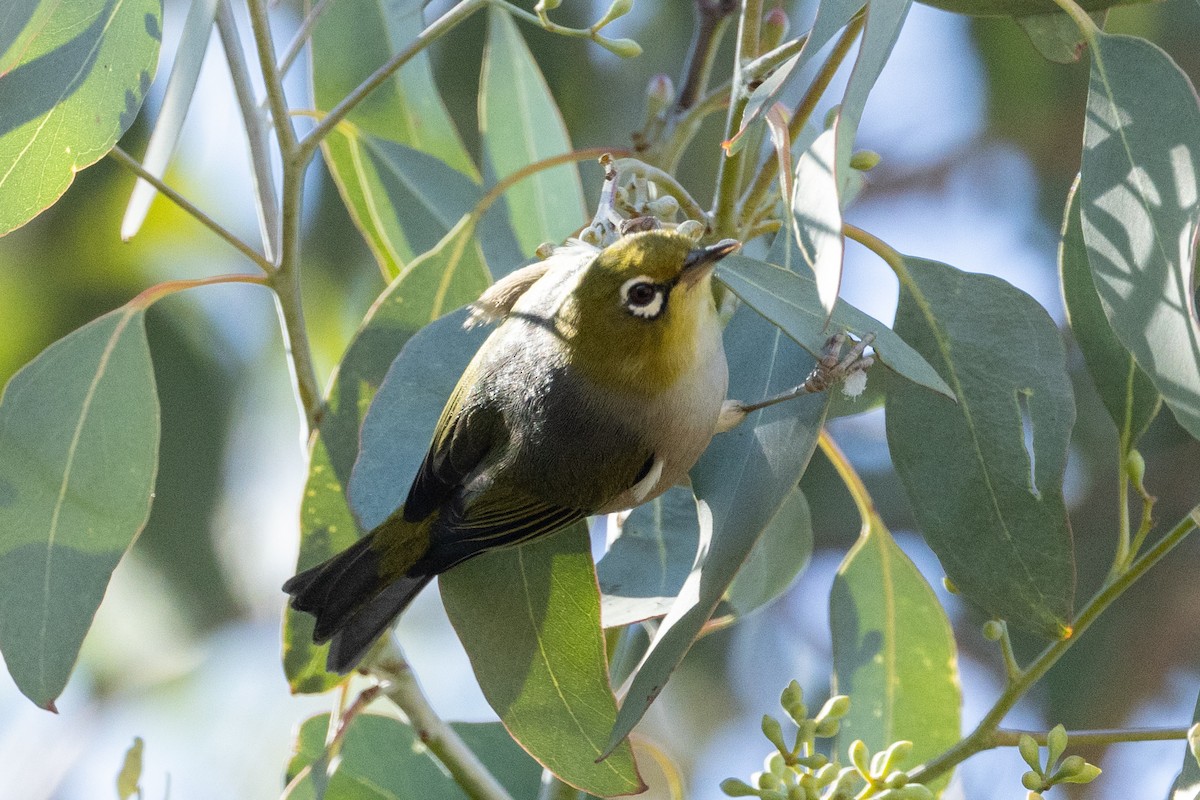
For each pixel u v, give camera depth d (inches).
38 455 287.4
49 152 270.1
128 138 411.8
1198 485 439.8
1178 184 235.0
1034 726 437.4
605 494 264.1
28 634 278.7
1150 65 243.3
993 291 263.0
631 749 256.7
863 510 322.0
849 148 204.1
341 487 288.5
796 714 241.9
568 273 269.4
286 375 432.8
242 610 463.5
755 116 208.7
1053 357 257.6
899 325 265.6
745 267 244.8
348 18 368.5
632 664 345.4
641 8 438.0
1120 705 439.2
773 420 248.4
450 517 263.3
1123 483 253.1
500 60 368.8
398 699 277.3
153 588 446.3
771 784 234.7
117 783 283.0
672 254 251.1
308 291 427.2
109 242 418.6
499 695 264.2
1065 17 277.3
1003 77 481.1
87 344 295.1
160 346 416.5
